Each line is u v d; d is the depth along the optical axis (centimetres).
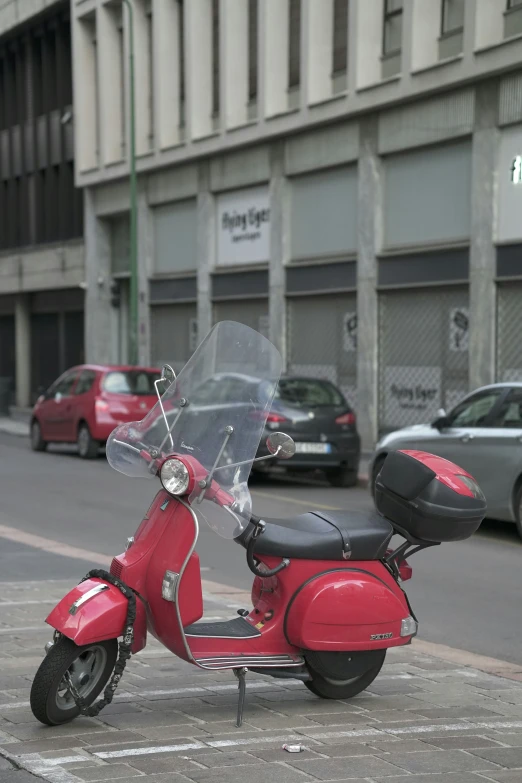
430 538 565
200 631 533
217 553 1101
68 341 3878
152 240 3247
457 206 2123
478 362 2053
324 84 2466
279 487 1758
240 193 2820
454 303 2142
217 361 549
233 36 2769
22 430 3059
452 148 2131
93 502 1516
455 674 637
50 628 727
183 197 3047
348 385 2455
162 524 522
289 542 542
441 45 2148
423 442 1305
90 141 3584
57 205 3922
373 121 2306
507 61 1920
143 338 3266
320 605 539
